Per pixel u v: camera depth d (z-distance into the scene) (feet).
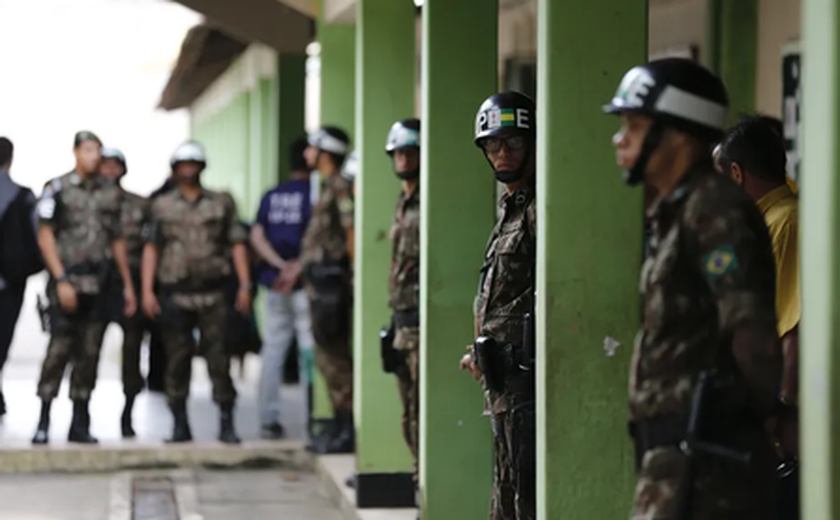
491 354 37.24
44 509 60.80
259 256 74.95
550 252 33.53
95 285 70.03
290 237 74.84
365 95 59.16
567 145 33.47
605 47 33.45
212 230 71.00
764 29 53.26
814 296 22.74
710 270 25.77
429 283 45.85
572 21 33.40
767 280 25.77
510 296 37.78
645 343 26.71
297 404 90.68
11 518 58.85
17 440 72.90
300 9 78.28
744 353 25.54
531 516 36.81
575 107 33.45
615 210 33.50
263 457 71.36
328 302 66.44
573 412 33.65
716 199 25.95
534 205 37.76
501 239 38.19
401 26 59.11
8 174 77.20
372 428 57.77
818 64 22.56
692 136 26.21
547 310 33.55
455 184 45.93
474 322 44.09
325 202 66.08
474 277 45.93
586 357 33.60
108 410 85.66
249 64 142.72
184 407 72.18
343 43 77.77
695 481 26.12
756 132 34.76
